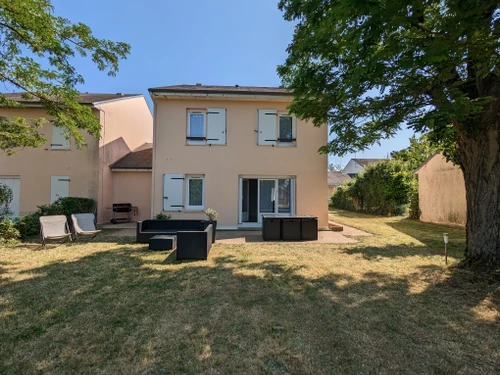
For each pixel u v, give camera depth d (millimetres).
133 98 15109
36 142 8484
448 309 3416
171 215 10680
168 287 4219
